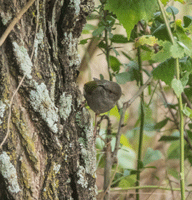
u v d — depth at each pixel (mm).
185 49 3033
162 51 3260
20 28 2496
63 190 2967
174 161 7246
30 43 2596
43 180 2783
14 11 2422
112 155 3693
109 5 2893
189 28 3449
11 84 2527
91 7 2867
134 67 4582
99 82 3281
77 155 3055
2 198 2662
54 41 2797
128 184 4883
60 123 2893
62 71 2916
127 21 2914
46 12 2705
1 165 2533
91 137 3158
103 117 3564
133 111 8109
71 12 2764
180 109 3113
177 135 5160
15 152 2594
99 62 7902
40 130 2713
